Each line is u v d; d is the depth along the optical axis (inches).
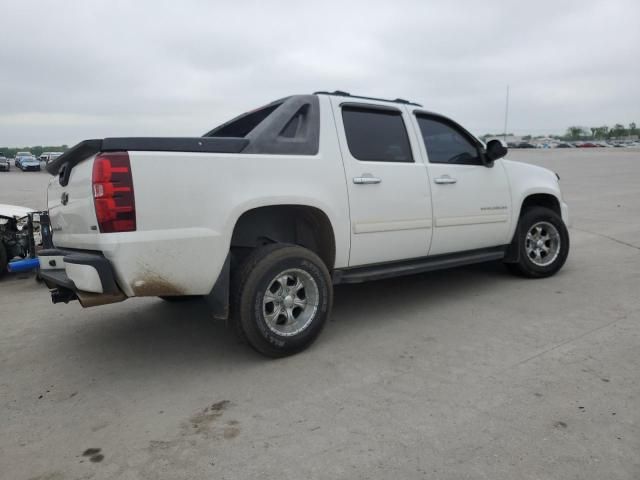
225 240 127.1
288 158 138.9
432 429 100.6
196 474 89.4
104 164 113.0
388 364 132.8
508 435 97.3
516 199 201.2
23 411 115.3
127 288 117.6
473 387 117.5
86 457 96.1
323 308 143.9
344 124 156.1
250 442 98.7
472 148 192.4
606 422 100.5
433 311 175.9
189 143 123.7
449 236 179.2
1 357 148.6
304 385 122.6
